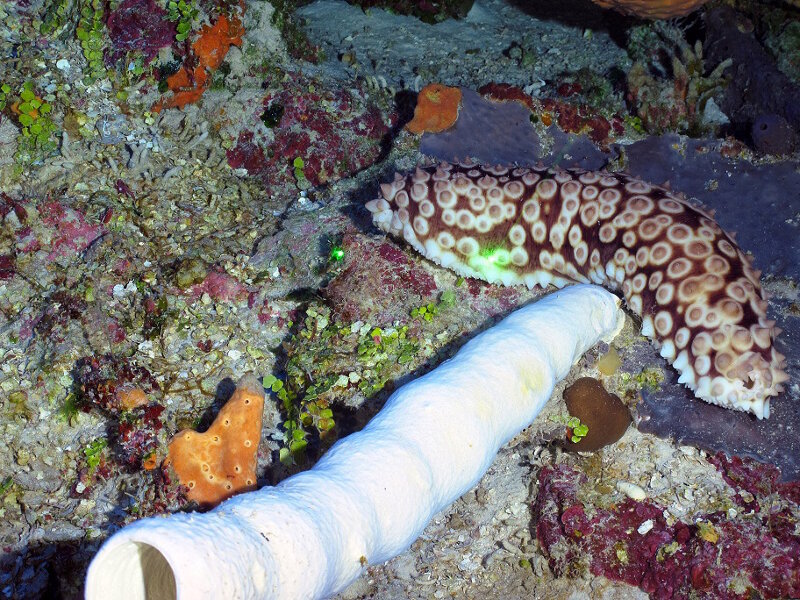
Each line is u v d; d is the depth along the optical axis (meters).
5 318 0.65
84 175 0.72
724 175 0.67
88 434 0.59
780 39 0.90
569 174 0.58
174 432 0.58
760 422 0.53
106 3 0.78
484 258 0.59
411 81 0.92
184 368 0.61
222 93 0.80
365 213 0.68
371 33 1.09
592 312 0.54
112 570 0.39
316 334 0.59
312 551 0.40
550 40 1.07
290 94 0.80
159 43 0.77
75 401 0.59
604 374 0.56
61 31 0.80
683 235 0.53
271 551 0.40
